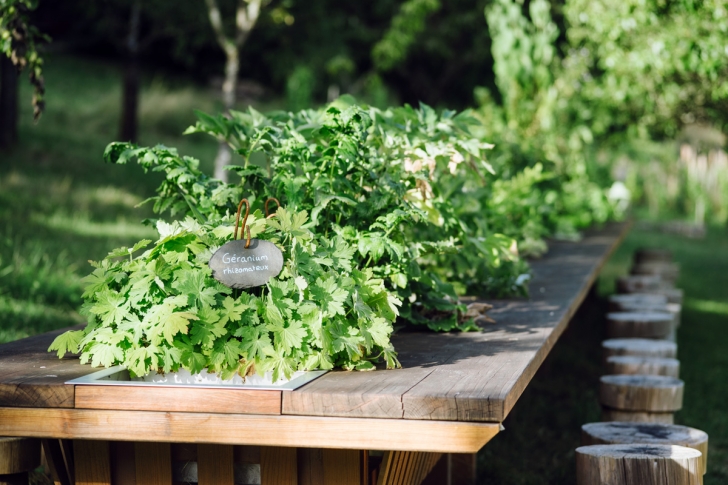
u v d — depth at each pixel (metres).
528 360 2.43
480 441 1.86
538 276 4.90
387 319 2.48
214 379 2.29
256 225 2.35
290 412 1.95
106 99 18.16
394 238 2.85
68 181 10.57
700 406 5.53
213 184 2.97
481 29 25.84
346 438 1.93
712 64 7.14
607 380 3.55
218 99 22.16
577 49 10.16
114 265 2.32
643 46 7.76
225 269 2.23
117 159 2.88
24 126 14.33
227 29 13.08
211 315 2.17
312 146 2.88
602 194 9.69
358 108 2.67
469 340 2.82
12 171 10.37
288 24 14.28
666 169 23.91
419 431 1.90
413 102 29.38
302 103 18.08
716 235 20.36
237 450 2.23
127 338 2.19
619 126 10.75
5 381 2.06
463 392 1.95
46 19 22.81
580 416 5.17
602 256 6.08
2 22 3.80
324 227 2.87
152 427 1.99
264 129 2.86
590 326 8.20
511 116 8.91
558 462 4.39
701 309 9.88
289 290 2.25
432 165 3.13
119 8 15.05
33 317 5.57
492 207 5.43
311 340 2.21
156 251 2.32
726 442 4.79
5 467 2.21
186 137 17.61
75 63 25.11
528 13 17.55
